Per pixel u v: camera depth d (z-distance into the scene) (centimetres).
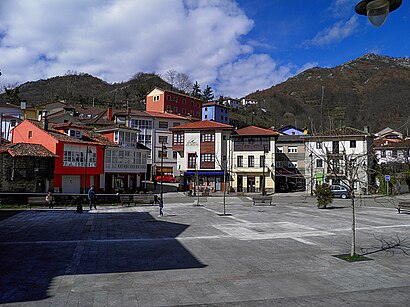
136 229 1758
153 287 839
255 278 915
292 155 5597
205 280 897
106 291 809
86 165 3869
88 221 2075
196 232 1656
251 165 5016
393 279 903
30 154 3447
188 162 5150
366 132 4456
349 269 998
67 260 1117
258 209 2816
